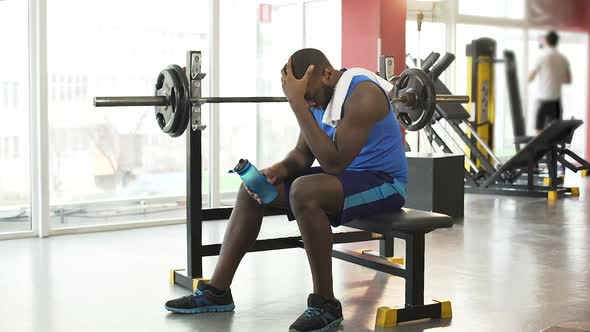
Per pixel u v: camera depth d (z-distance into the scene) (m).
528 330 2.54
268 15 5.68
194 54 2.97
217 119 5.26
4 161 4.50
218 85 5.29
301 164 2.75
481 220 5.01
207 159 5.32
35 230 4.51
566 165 6.52
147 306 2.85
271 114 5.80
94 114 4.88
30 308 2.82
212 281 2.77
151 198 5.17
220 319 2.67
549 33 9.36
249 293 3.05
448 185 5.08
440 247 4.05
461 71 8.12
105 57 4.88
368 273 3.43
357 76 2.55
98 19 4.82
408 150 5.88
